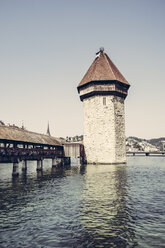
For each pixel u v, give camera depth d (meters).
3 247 6.54
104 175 22.53
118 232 7.46
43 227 8.02
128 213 9.45
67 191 14.41
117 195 12.96
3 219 8.96
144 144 184.12
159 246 6.46
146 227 7.89
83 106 40.31
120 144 37.31
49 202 11.54
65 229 7.79
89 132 38.31
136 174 23.75
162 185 16.58
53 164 33.59
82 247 6.45
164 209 10.06
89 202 11.37
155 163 46.22
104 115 36.97
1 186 17.00
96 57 43.16
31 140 27.92
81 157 40.12
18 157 24.52
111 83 37.25
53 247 6.49
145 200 11.75
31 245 6.64
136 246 6.47
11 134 24.94
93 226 8.01
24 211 10.01
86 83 38.47
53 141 35.09
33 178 21.89
